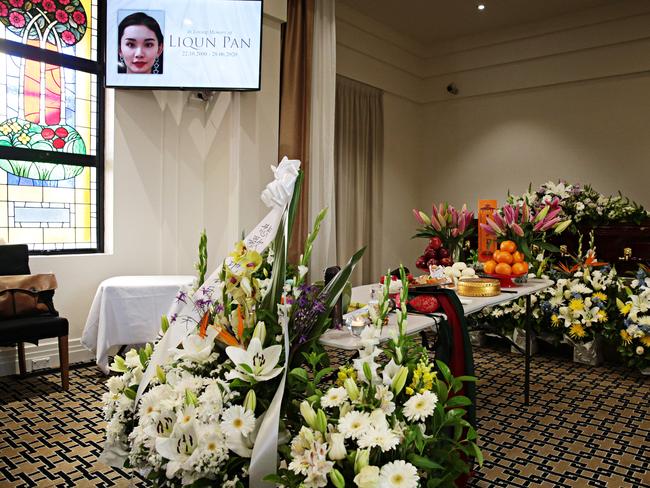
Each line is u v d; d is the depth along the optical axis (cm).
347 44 638
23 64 395
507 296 272
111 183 425
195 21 421
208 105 468
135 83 414
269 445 142
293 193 177
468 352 217
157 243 448
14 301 329
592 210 463
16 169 392
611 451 261
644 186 625
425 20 670
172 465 143
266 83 469
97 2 429
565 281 417
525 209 312
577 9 639
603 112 649
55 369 387
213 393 150
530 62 691
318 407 153
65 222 416
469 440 161
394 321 206
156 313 368
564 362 423
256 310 169
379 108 706
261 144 466
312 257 503
